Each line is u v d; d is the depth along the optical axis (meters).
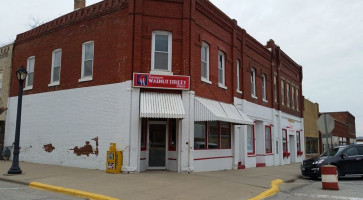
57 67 18.61
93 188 10.59
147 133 15.27
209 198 9.80
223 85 18.47
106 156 14.98
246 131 20.34
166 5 15.38
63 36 18.25
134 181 11.96
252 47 22.39
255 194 10.77
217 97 17.70
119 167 14.02
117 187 10.82
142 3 15.09
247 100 21.03
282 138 26.66
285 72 28.73
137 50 14.77
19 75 14.29
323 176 12.58
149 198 9.43
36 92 19.45
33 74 20.00
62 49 18.16
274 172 18.28
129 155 14.16
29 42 20.69
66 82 17.59
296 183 14.61
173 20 15.37
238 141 19.30
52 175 13.35
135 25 14.88
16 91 21.17
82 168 15.83
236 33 20.20
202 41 16.83
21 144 19.88
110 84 15.41
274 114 25.20
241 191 11.15
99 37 16.33
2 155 20.86
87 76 16.70
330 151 17.17
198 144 16.16
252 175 15.95
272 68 25.59
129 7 15.03
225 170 17.69
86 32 16.98
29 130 19.45
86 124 16.20
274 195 11.09
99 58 16.16
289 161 27.91
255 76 22.81
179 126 14.91
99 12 16.41
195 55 15.97
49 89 18.58
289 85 29.86
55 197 9.59
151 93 14.70
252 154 21.41
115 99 15.06
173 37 15.28
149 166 15.23
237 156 19.00
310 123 35.34
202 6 16.58
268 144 24.20
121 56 15.17
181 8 15.53
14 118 20.95
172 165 15.12
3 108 21.75
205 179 13.13
